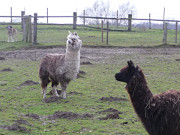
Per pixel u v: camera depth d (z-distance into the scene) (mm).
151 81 13133
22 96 10727
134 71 6043
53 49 22969
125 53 21500
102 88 12023
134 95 6004
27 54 21109
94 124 7789
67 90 11688
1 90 11570
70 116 8328
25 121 7633
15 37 30703
